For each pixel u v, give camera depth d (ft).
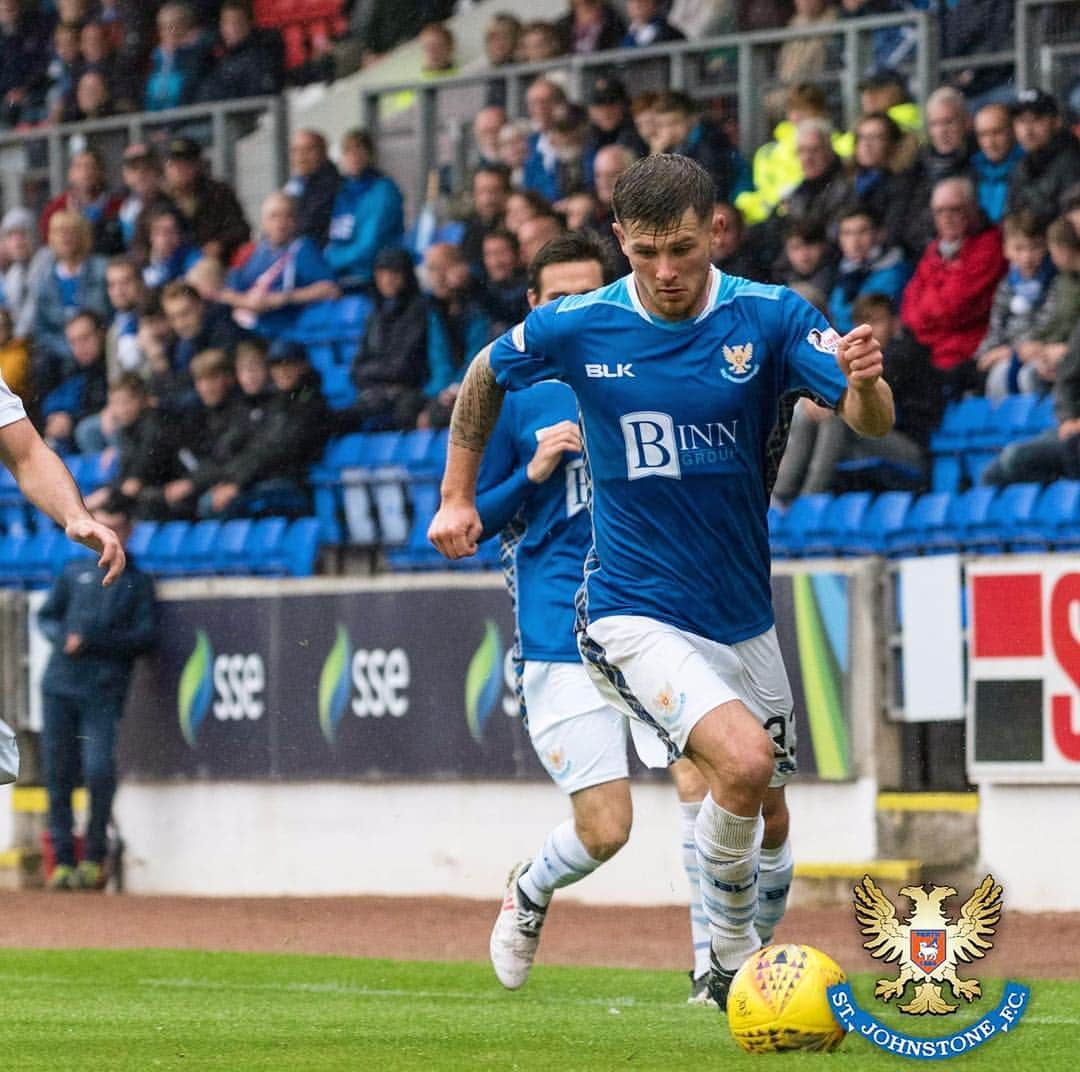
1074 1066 42.63
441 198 135.64
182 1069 44.11
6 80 163.73
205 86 150.92
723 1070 40.45
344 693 110.83
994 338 105.91
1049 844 92.12
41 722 119.75
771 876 53.72
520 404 60.70
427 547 117.80
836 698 97.66
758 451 46.55
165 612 117.08
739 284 46.03
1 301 150.92
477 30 148.77
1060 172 105.70
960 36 119.55
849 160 114.01
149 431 128.36
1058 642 91.76
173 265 138.92
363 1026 55.26
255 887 113.50
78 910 105.60
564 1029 53.52
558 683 58.49
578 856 58.34
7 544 135.03
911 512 103.19
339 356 131.85
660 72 127.34
